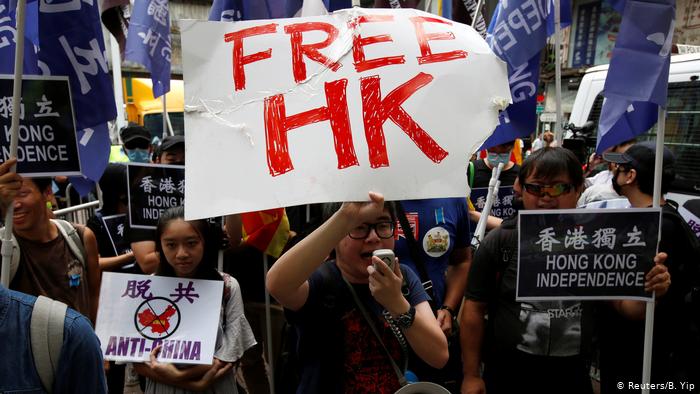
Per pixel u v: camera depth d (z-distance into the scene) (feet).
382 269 4.59
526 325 6.54
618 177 8.77
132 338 6.99
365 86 5.17
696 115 13.15
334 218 4.80
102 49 7.23
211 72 5.21
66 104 6.83
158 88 11.75
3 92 6.66
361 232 5.27
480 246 7.09
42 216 7.39
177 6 51.13
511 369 6.73
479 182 14.02
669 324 7.55
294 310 5.27
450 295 8.36
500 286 6.82
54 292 7.52
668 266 7.51
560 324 6.47
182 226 7.05
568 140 14.12
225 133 5.08
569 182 6.49
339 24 5.39
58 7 7.00
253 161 5.01
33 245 7.43
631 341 7.72
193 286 7.22
